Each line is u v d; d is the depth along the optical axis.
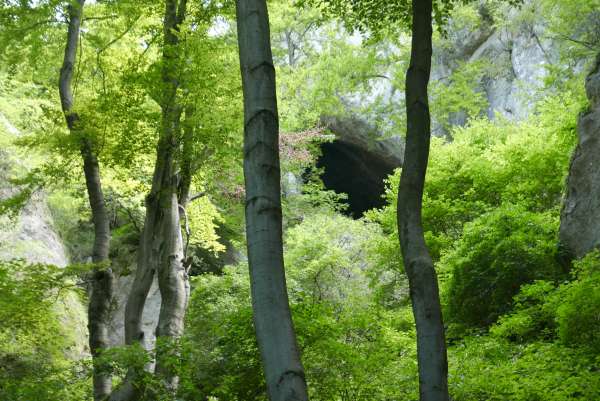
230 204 14.63
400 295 15.31
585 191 10.66
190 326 11.94
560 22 17.31
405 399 7.62
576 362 7.74
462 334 10.47
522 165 13.02
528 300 10.52
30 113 16.69
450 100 21.14
